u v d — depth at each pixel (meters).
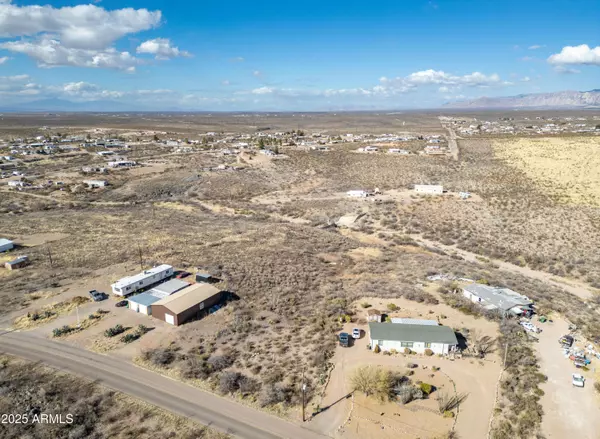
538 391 31.52
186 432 27.11
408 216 88.12
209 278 51.50
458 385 32.41
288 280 52.09
